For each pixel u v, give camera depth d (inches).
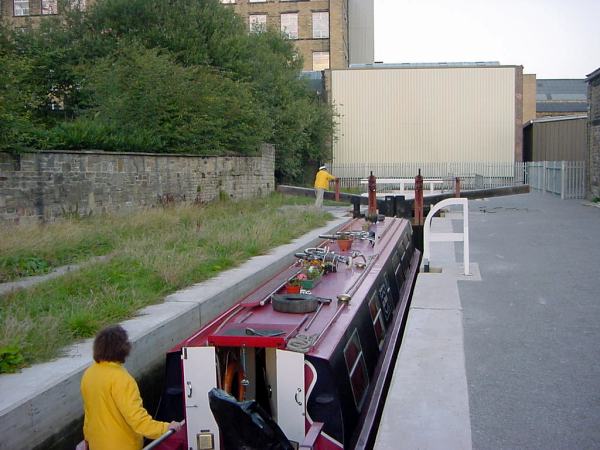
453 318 323.0
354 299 291.1
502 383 239.8
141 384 286.7
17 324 271.3
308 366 214.5
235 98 986.1
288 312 255.1
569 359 266.1
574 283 409.7
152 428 186.5
